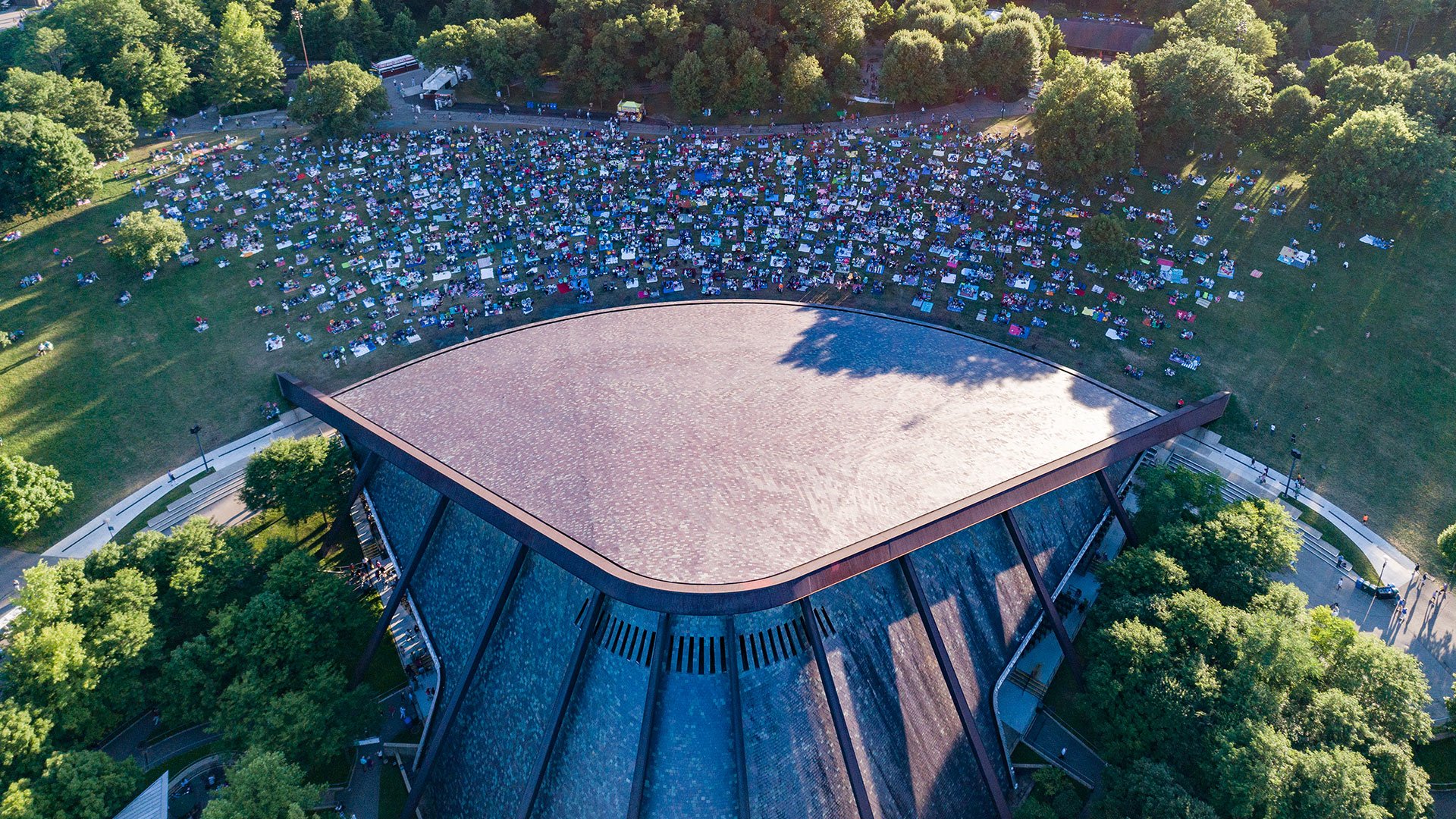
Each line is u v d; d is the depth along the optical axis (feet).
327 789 289.53
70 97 560.61
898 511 272.51
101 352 452.76
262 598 301.84
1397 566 366.84
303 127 615.98
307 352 454.40
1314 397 428.56
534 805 262.47
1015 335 457.27
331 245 513.86
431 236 520.42
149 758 297.33
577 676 262.06
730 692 250.57
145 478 402.93
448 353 364.58
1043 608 307.37
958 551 297.94
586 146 593.42
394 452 305.94
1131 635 288.51
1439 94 511.40
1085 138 505.25
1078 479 312.29
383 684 320.70
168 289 485.56
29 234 511.40
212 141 601.21
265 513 386.32
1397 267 480.64
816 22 615.16
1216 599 314.76
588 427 304.30
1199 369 441.68
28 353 449.89
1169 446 412.98
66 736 290.15
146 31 645.10
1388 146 473.26
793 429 303.48
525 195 550.36
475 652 278.87
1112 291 478.59
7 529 370.12
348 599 317.01
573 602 270.05
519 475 286.05
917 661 278.05
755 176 559.79
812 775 253.65
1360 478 398.21
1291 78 568.00
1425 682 287.69
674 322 385.09
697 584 241.76
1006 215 522.88
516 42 630.74
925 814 266.77
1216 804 260.83
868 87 646.74
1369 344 448.65
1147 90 542.57
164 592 319.27
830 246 510.58
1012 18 640.99
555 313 472.44
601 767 256.52
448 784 282.97
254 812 249.34
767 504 270.46
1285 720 276.21
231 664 294.87
